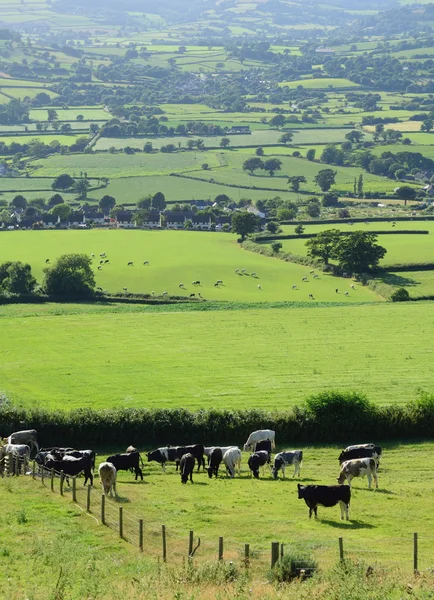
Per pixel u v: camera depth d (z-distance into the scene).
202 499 47.09
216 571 31.45
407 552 36.84
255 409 68.88
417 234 199.00
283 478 53.91
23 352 97.75
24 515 40.16
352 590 29.09
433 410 67.12
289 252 180.88
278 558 32.53
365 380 84.12
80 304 137.75
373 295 144.75
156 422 66.06
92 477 51.66
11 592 29.66
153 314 119.56
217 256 178.00
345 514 43.25
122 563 33.88
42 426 65.62
